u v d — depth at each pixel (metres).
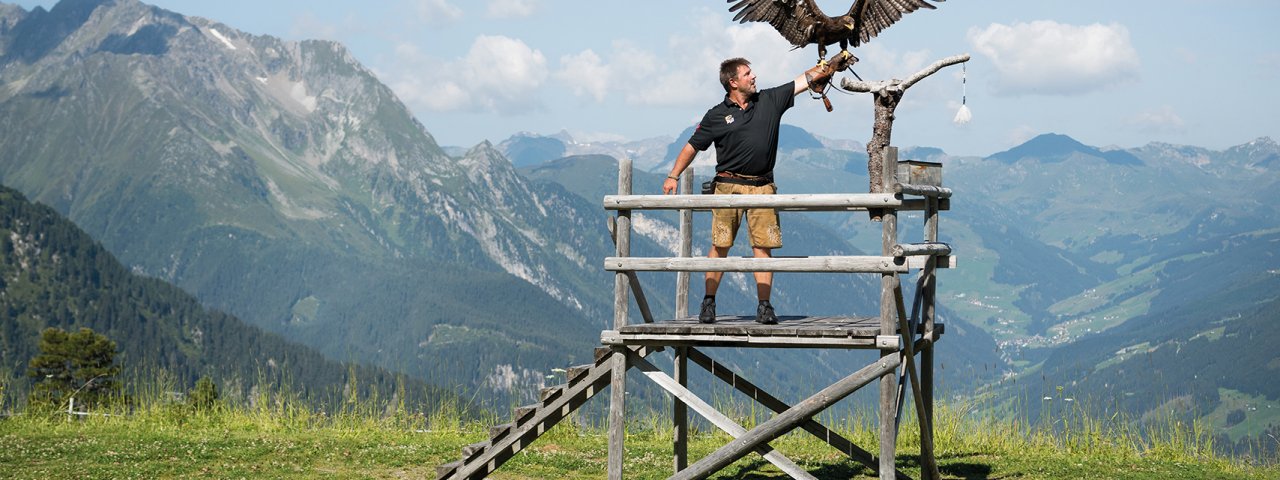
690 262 9.92
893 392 9.61
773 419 9.82
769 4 9.41
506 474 13.89
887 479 9.53
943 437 16.56
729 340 10.14
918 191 9.98
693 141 10.34
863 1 9.19
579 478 13.65
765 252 10.29
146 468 13.58
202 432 17.28
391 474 13.74
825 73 9.68
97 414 18.97
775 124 10.20
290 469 13.84
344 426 18.28
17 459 14.18
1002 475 13.71
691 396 10.18
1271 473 14.12
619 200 10.02
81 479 12.86
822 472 13.99
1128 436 16.06
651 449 15.91
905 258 9.26
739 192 10.25
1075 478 13.48
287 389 18.84
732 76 10.19
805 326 9.87
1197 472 14.03
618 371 10.34
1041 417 16.53
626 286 10.16
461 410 18.50
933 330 11.41
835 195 9.56
